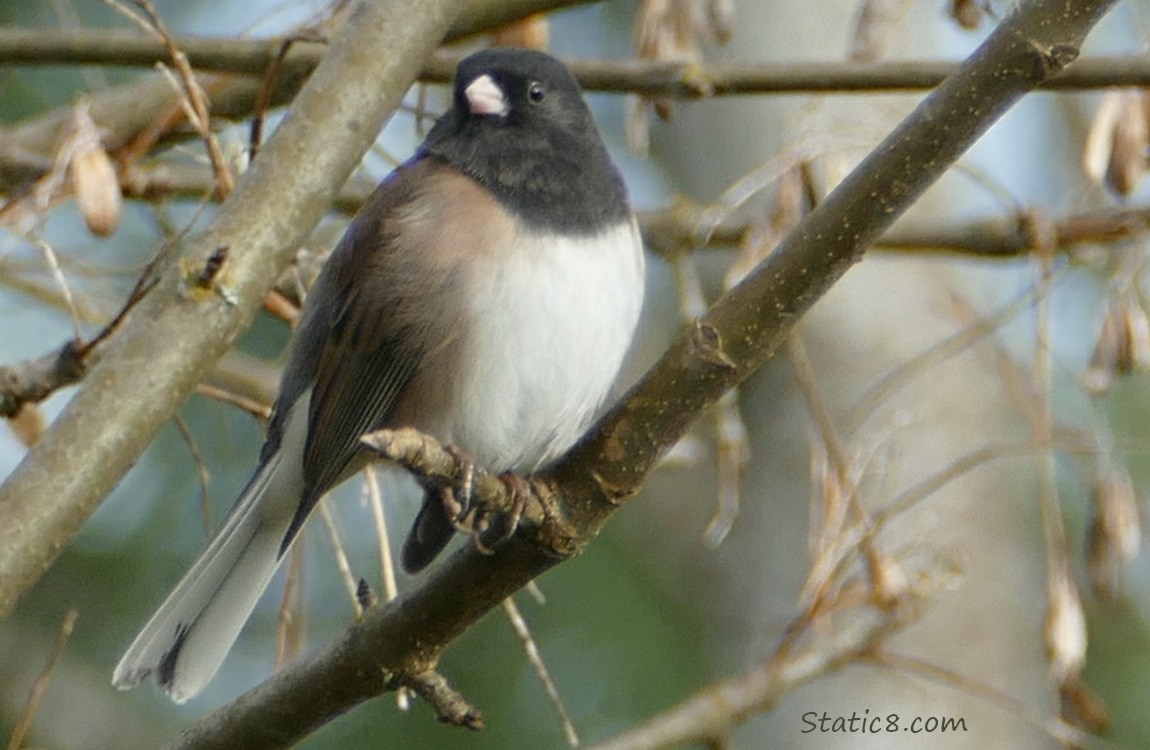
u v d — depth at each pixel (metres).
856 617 8.42
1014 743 9.24
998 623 9.34
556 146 6.85
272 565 6.59
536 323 6.44
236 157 7.01
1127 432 9.68
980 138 4.98
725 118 10.74
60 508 5.14
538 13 7.62
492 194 6.67
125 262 9.05
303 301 7.35
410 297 6.49
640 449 5.18
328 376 6.70
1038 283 7.59
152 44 7.43
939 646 9.28
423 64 6.02
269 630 9.41
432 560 6.80
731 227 8.73
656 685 9.36
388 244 6.62
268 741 5.42
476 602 5.25
